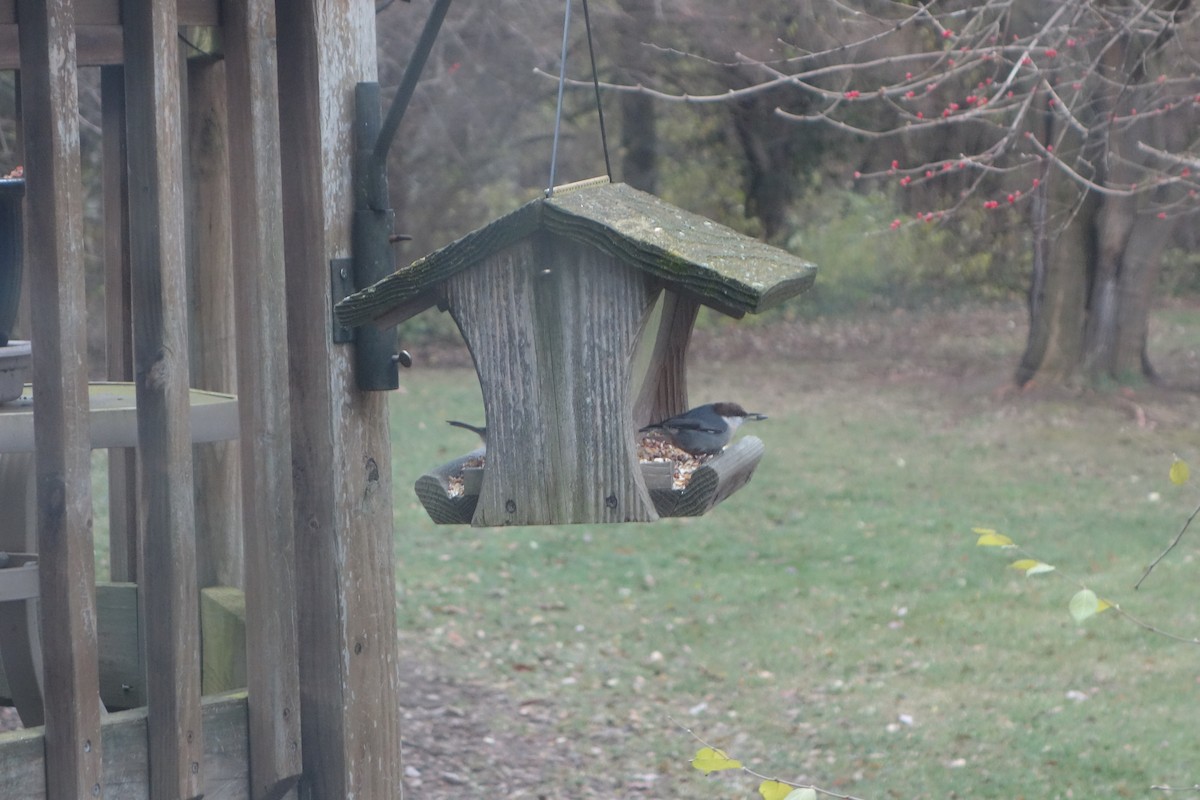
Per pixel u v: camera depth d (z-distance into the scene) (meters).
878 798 11.10
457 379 33.00
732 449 6.00
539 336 5.18
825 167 39.66
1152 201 29.14
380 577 5.90
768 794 4.64
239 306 5.59
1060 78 15.00
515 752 12.20
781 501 22.09
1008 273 42.50
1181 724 12.49
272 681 5.64
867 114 32.84
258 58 5.50
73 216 5.02
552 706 13.38
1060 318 30.48
